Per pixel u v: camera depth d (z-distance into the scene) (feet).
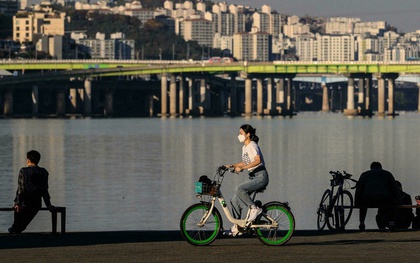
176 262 260.42
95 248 282.56
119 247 284.20
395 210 345.10
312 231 321.93
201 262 260.42
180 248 282.36
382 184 328.90
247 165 287.89
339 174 338.95
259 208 286.46
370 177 331.16
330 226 334.85
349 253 273.95
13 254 272.51
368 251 277.23
